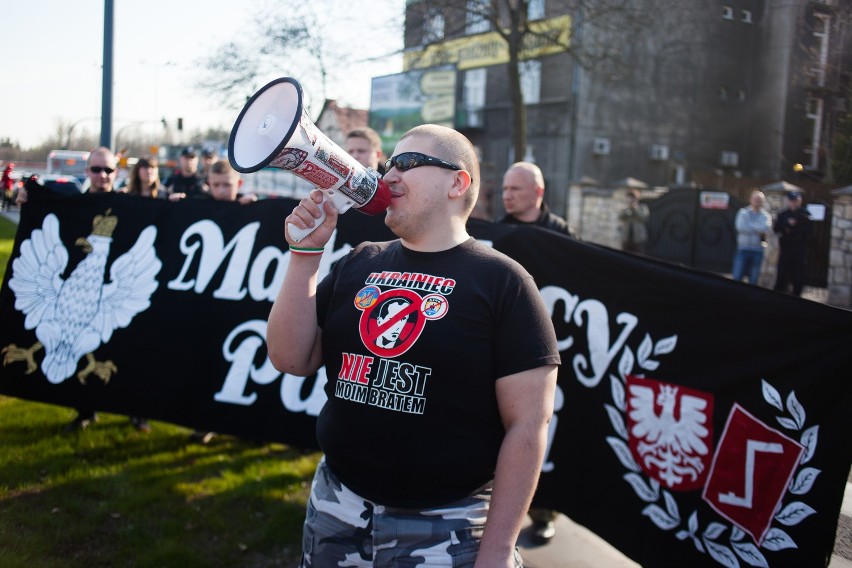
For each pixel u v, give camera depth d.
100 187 5.02
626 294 2.92
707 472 2.65
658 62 23.03
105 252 4.18
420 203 1.73
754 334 2.60
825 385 2.44
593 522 2.91
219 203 4.07
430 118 23.59
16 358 4.19
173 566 2.89
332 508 1.74
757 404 2.56
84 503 3.40
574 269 3.06
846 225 12.26
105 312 4.11
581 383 3.00
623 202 17.95
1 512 3.27
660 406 2.78
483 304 1.63
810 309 2.50
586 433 2.97
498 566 1.53
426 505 1.65
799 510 2.46
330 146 1.65
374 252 1.88
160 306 4.04
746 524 2.55
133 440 4.23
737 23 23.69
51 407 4.80
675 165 23.61
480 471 1.65
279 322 1.79
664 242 17.70
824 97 19.97
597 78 21.73
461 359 1.60
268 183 27.88
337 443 1.71
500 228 3.22
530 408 1.59
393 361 1.65
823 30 20.16
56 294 4.20
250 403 3.80
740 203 16.25
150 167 5.54
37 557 2.91
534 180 4.02
